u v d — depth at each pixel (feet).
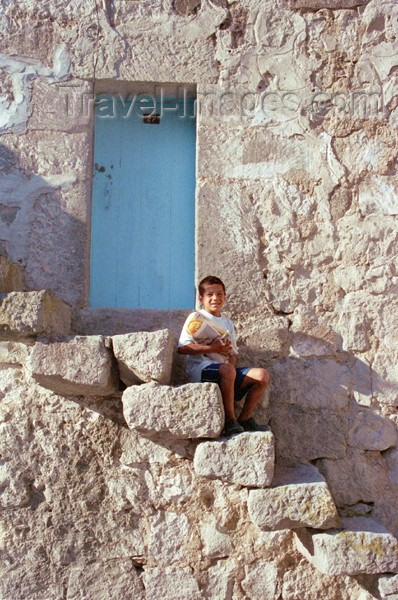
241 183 17.20
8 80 17.43
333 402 16.26
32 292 13.99
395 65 17.84
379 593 13.48
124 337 14.15
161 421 13.85
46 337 14.21
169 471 15.51
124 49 17.61
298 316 16.66
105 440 15.64
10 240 16.71
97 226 17.60
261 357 16.38
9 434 15.62
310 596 15.11
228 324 15.52
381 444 16.10
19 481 15.42
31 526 15.26
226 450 13.64
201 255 16.85
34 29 17.65
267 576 15.16
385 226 17.08
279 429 16.07
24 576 15.05
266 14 17.92
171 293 17.40
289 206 17.12
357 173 17.34
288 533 15.33
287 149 17.40
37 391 15.85
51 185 17.01
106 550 15.20
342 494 15.84
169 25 17.79
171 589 15.03
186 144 18.07
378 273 16.84
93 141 17.76
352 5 18.04
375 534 13.19
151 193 17.83
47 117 17.30
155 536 15.25
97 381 14.07
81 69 17.51
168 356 14.21
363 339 16.55
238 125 17.46
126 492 15.43
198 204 17.06
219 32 17.81
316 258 16.94
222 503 15.39
